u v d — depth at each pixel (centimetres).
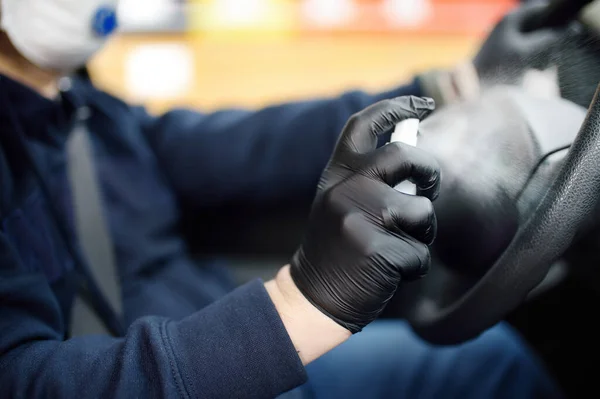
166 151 78
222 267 82
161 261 71
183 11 145
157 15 143
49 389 35
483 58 54
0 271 41
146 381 35
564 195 33
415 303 53
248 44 146
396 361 66
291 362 35
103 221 63
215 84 133
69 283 53
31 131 58
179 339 36
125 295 64
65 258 54
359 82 134
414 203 34
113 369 36
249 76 136
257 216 85
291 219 85
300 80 135
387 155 35
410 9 149
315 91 131
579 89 42
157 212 73
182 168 78
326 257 35
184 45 144
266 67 139
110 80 131
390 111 37
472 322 40
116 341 39
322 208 36
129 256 67
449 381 63
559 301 85
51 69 60
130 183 71
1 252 42
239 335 36
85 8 55
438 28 147
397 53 143
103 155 70
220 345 35
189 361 35
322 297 36
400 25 148
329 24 147
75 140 64
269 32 147
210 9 146
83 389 35
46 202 54
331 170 37
